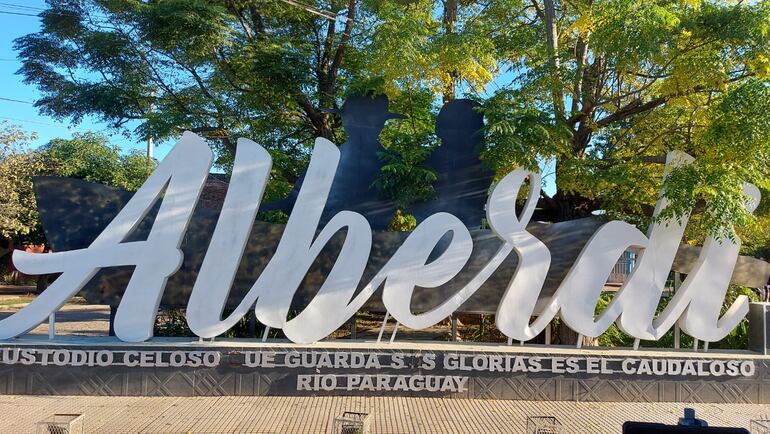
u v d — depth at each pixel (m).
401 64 15.24
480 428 9.08
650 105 13.50
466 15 20.17
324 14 19.12
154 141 18.53
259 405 10.14
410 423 9.30
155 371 10.68
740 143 10.77
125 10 18.16
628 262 26.83
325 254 11.46
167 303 11.21
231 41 18.25
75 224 11.29
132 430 8.63
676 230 11.38
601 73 14.79
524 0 19.14
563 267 11.55
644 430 6.09
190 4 16.34
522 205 15.40
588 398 10.94
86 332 18.36
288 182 19.62
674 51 12.36
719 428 6.02
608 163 13.71
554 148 12.10
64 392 10.59
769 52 11.96
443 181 11.89
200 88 19.84
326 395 10.78
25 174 26.75
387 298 10.92
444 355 10.89
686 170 10.95
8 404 9.92
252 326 11.58
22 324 10.81
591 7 13.42
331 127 20.25
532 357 10.94
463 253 11.06
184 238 11.30
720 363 11.09
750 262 11.98
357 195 11.86
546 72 13.66
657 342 14.23
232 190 10.97
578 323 11.05
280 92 18.03
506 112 12.15
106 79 19.39
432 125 16.64
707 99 13.35
